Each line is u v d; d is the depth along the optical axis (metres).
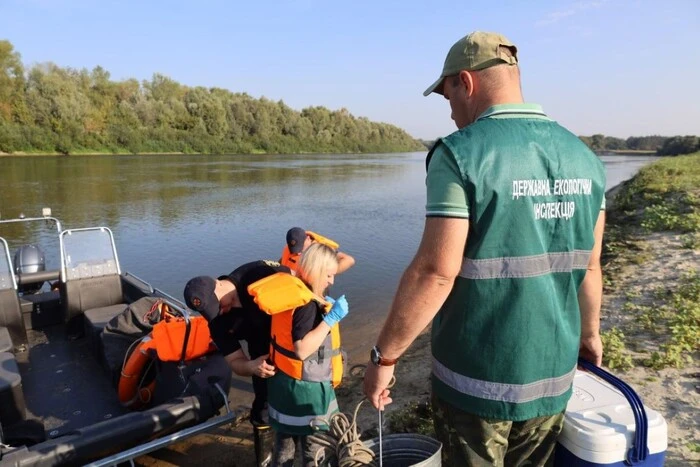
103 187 26.09
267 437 3.68
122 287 5.89
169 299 5.22
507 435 1.88
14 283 5.39
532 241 1.70
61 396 4.57
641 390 4.12
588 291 2.02
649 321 5.59
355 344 7.07
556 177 1.73
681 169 23.06
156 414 3.35
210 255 12.53
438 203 1.64
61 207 19.47
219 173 37.66
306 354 2.81
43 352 5.34
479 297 1.73
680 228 10.49
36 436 3.72
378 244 14.12
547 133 1.75
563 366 1.84
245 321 3.20
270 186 29.42
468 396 1.82
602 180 1.87
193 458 4.20
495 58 1.80
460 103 1.92
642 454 1.98
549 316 1.77
